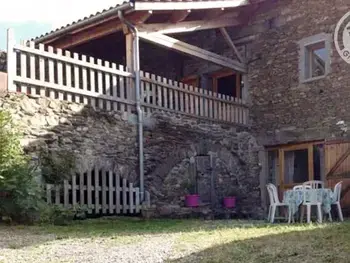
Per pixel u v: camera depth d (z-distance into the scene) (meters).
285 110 11.83
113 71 9.15
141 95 9.64
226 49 12.90
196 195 10.36
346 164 10.51
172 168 10.15
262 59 12.36
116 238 5.73
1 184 6.62
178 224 7.90
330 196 8.47
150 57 13.11
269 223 8.24
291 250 4.57
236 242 5.18
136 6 9.05
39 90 8.02
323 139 11.08
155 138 9.85
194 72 13.23
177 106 10.45
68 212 7.65
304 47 11.55
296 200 8.44
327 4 11.18
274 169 12.17
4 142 6.80
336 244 4.80
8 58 7.59
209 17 11.29
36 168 7.51
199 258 4.31
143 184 9.37
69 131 8.29
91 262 4.19
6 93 7.48
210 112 11.30
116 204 8.86
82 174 8.37
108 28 9.92
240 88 12.90
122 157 9.12
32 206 6.89
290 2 11.88
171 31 10.34
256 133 12.35
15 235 5.82
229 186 11.52
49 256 4.46
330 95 11.02
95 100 8.86
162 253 4.60
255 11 12.47
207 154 11.07
